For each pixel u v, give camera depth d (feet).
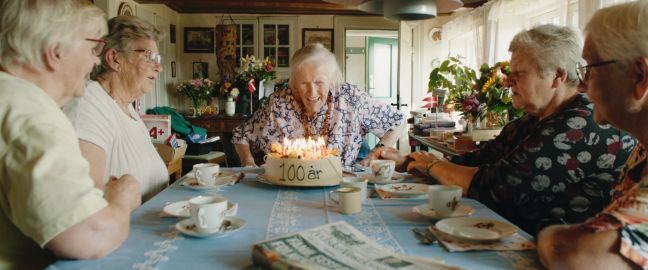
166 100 18.19
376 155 6.43
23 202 2.59
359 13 19.38
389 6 5.69
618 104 2.76
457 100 10.95
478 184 4.49
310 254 2.60
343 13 19.38
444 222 3.35
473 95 10.17
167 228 3.43
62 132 2.82
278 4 17.94
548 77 4.42
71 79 3.28
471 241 3.01
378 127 7.40
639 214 2.38
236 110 18.03
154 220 3.63
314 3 18.02
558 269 2.51
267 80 17.71
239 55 19.35
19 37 2.97
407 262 2.52
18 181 2.60
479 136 9.47
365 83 22.47
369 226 3.49
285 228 3.44
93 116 4.59
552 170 4.08
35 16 2.97
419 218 3.70
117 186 3.37
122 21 5.24
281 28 19.38
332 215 3.81
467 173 4.79
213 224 3.19
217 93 18.63
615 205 2.51
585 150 4.03
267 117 7.13
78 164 2.77
